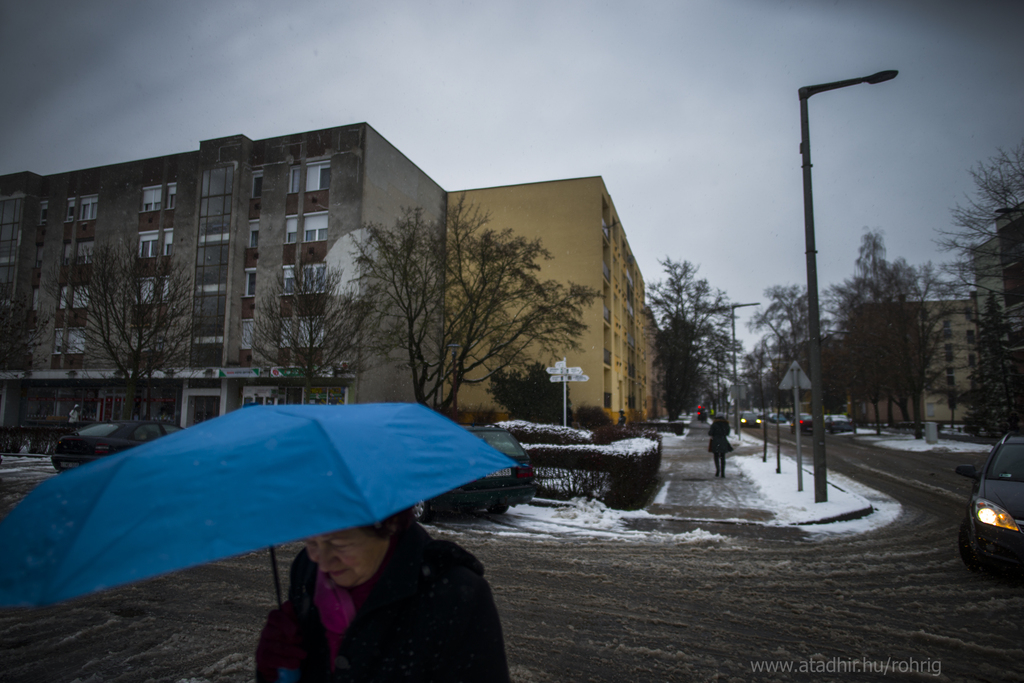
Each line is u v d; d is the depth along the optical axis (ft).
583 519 30.25
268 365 93.66
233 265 101.45
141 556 3.28
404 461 4.84
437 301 91.61
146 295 75.46
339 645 5.11
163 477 3.86
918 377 109.60
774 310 165.58
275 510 3.77
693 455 73.31
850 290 135.64
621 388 150.51
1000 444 22.97
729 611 16.29
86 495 3.76
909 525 29.22
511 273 88.07
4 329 66.49
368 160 98.73
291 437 4.44
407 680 4.77
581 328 95.35
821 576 19.81
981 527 19.21
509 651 13.58
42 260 117.60
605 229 133.39
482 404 116.37
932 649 13.76
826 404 209.56
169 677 12.16
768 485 42.52
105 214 113.80
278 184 101.76
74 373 106.11
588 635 14.57
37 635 14.53
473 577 5.20
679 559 22.15
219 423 4.98
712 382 155.33
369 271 89.51
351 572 5.05
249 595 17.79
